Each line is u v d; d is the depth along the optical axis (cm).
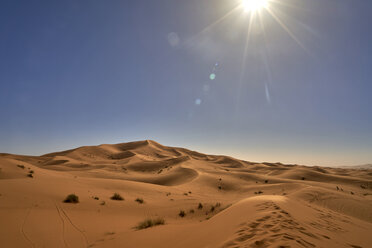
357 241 512
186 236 609
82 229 862
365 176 7650
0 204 1096
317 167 10438
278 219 545
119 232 860
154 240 637
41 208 1128
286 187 3978
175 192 2834
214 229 593
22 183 1630
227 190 4391
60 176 2738
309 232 477
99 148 12594
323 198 2159
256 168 10456
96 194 1766
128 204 1595
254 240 404
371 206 1888
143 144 15875
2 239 693
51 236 751
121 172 6694
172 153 15200
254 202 855
